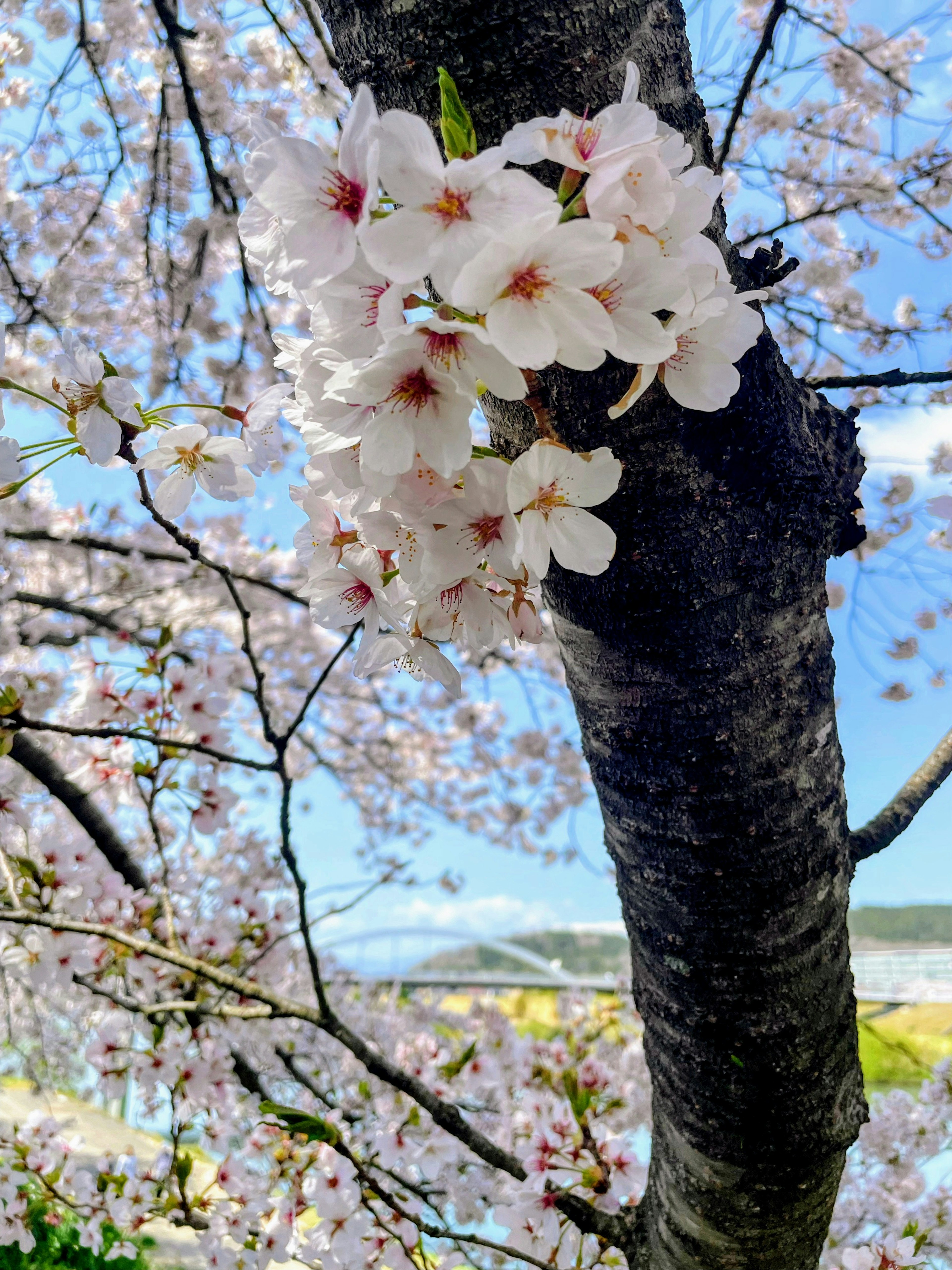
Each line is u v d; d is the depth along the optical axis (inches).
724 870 44.0
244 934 96.5
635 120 24.5
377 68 35.2
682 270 24.2
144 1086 94.0
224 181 136.8
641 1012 52.9
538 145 23.5
